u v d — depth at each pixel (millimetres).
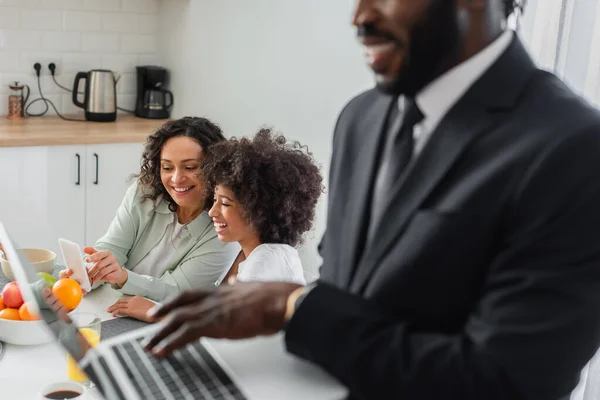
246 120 3207
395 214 852
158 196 2154
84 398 1276
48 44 3543
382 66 799
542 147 757
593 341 750
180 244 2143
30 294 1345
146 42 3826
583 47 1751
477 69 820
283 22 2922
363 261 888
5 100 3500
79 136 3152
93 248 2072
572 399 1748
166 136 2064
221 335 865
